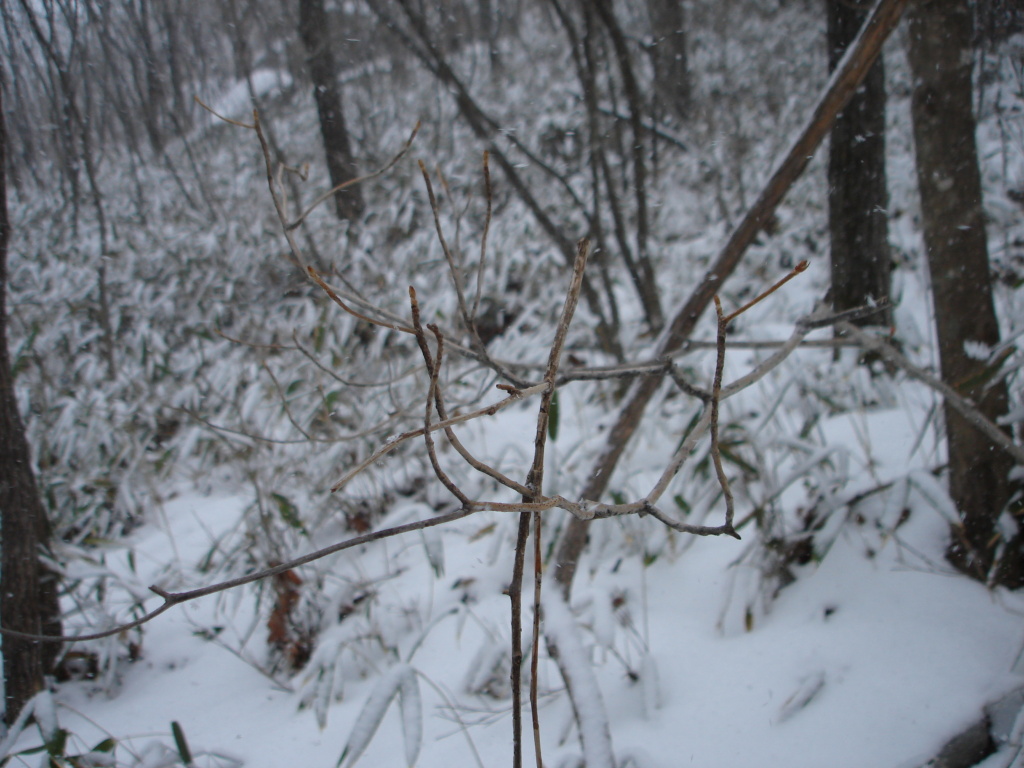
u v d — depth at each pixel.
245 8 6.43
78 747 2.21
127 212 8.62
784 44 10.50
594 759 1.56
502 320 5.09
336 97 6.21
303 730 2.10
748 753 1.67
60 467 3.95
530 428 3.75
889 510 2.20
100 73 7.35
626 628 2.21
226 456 3.64
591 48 3.69
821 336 3.89
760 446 2.56
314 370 3.62
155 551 3.43
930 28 1.94
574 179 7.29
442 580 2.67
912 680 1.77
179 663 2.63
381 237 6.07
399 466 3.52
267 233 6.60
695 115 9.04
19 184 7.71
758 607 2.19
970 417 1.84
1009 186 4.84
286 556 2.76
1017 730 1.56
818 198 6.46
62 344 5.35
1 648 2.34
